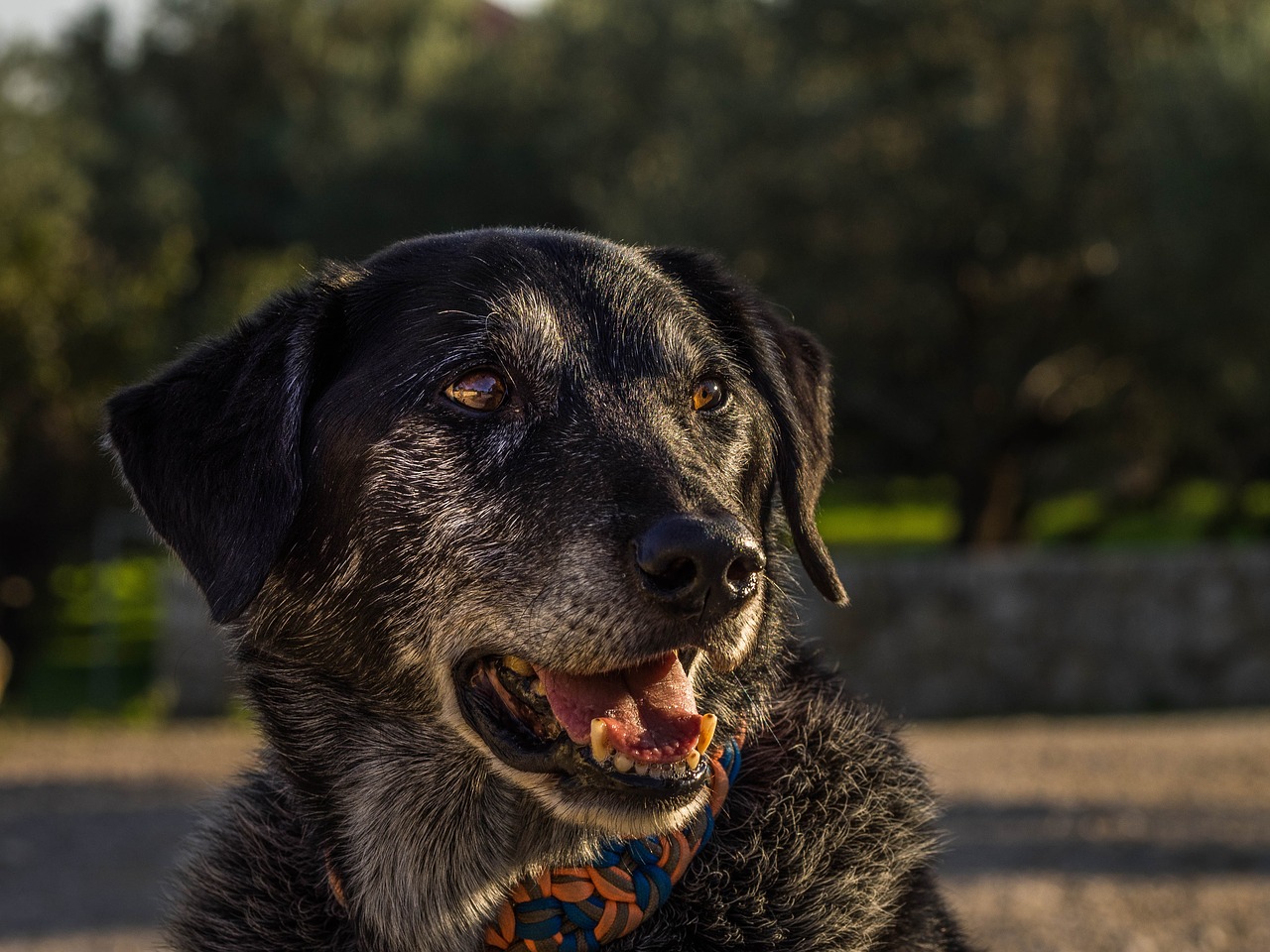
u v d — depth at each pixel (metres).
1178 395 22.86
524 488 2.99
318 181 32.72
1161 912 6.42
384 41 40.88
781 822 3.03
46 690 18.23
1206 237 18.89
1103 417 24.52
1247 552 15.30
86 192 25.73
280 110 39.12
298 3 39.88
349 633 3.16
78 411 18.06
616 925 2.97
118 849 8.20
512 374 3.10
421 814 3.18
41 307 17.39
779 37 24.66
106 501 19.11
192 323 22.59
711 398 3.26
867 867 3.08
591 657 2.84
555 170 31.38
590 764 2.79
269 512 3.08
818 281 22.30
